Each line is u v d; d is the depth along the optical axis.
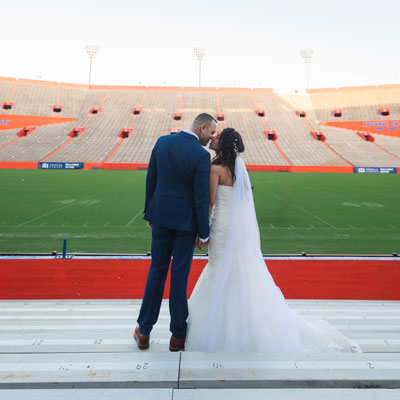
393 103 40.06
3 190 13.26
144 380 1.25
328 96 43.66
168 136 1.58
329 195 12.60
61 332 1.73
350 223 7.46
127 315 2.03
